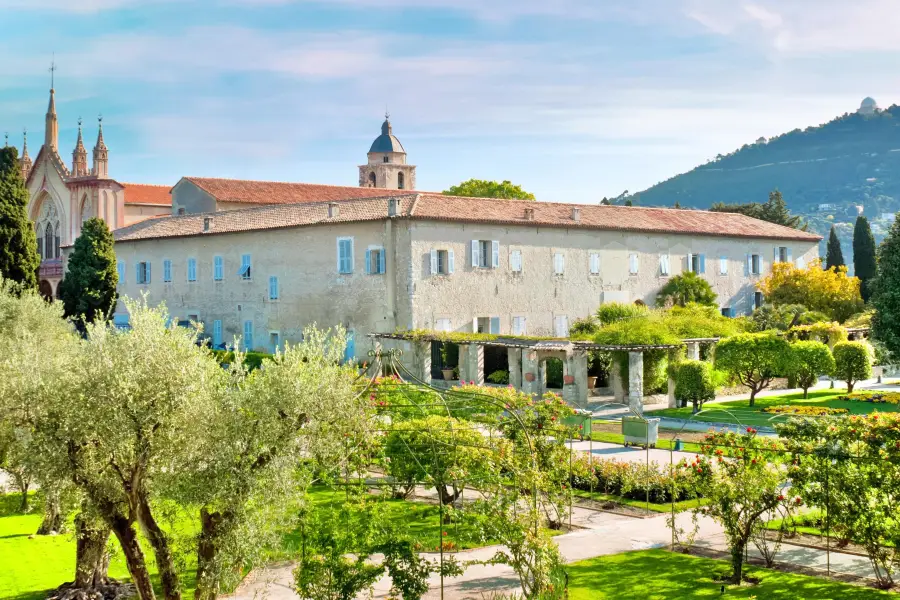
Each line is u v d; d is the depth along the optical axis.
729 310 66.50
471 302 52.62
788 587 17.56
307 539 16.83
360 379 23.91
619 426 37.00
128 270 69.12
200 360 15.53
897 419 18.50
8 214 57.09
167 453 14.80
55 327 33.12
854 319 61.00
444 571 16.80
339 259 53.44
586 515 23.67
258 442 15.40
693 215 67.75
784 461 18.97
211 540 15.05
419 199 53.28
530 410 23.16
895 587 17.48
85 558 17.30
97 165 80.12
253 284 58.84
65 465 14.03
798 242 71.75
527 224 54.94
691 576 18.34
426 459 21.81
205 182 70.81
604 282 59.09
